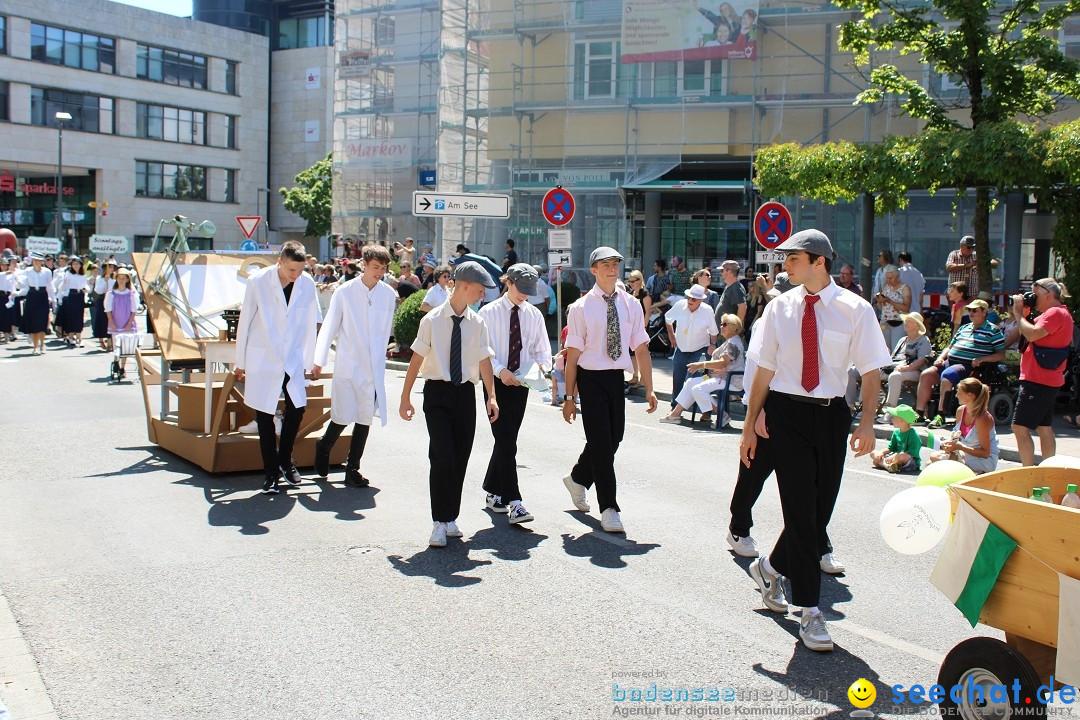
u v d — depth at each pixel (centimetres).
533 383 786
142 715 443
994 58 1623
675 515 827
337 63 3703
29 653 512
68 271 2458
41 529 751
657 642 538
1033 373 1031
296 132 7094
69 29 6034
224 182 6850
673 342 1430
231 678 484
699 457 1113
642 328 788
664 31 2608
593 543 736
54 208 6225
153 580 632
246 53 6906
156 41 6438
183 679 482
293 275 876
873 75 1762
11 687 471
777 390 539
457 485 729
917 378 1398
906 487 969
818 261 531
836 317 532
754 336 603
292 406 895
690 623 567
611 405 776
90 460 1020
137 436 1165
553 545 730
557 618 572
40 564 664
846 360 534
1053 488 472
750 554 705
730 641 541
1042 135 1480
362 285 916
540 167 2889
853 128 2567
